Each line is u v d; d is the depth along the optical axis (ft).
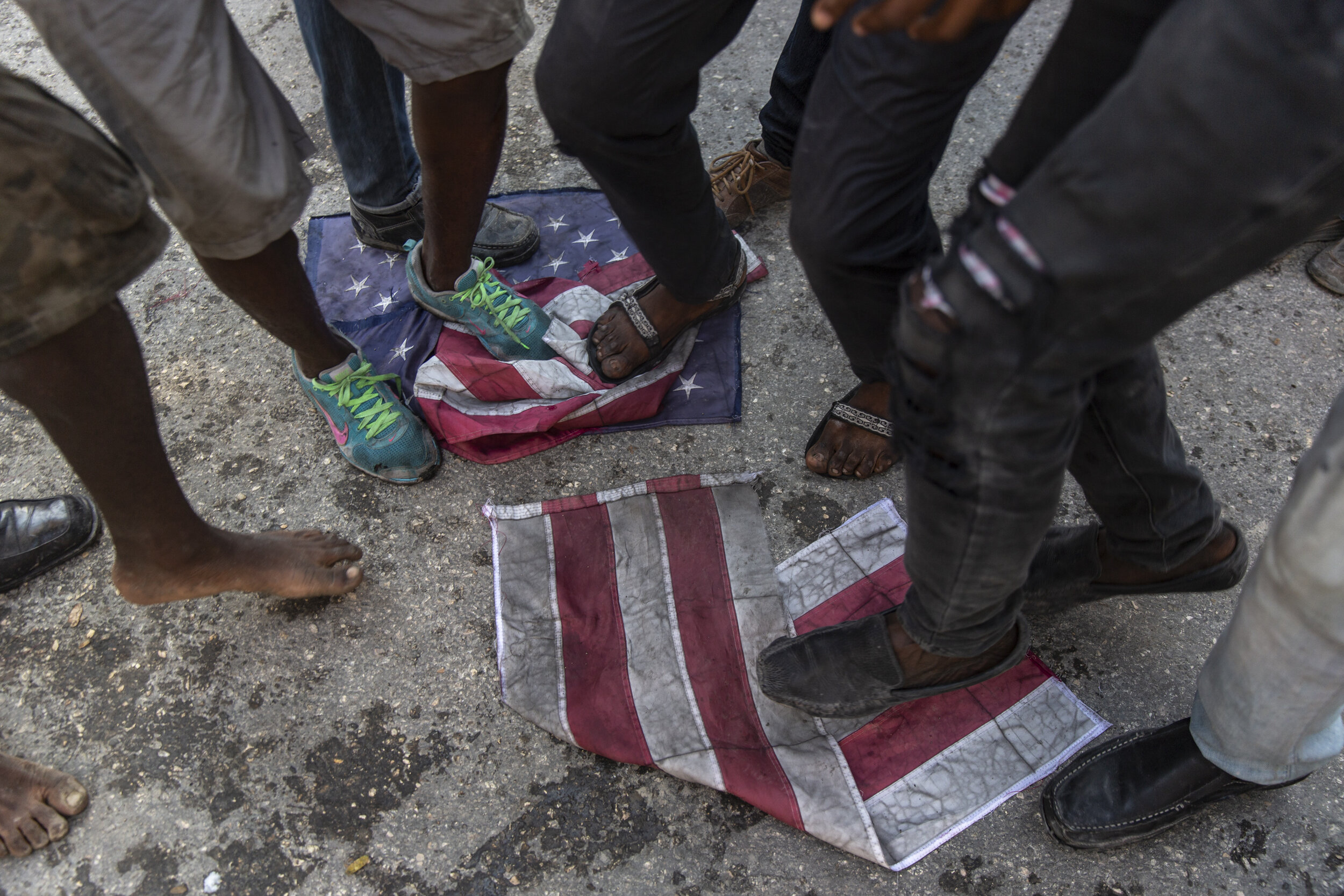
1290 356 6.13
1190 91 1.94
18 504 5.47
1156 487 3.69
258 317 5.08
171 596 4.79
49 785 4.58
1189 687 4.78
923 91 3.11
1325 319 6.31
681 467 5.90
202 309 6.98
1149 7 2.45
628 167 4.41
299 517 5.78
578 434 6.09
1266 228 2.12
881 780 4.55
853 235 3.64
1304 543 2.62
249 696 5.03
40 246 3.18
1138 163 2.03
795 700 4.50
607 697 4.87
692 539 5.47
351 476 5.95
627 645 5.08
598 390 6.10
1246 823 4.31
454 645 5.18
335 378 5.72
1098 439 3.57
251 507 5.84
